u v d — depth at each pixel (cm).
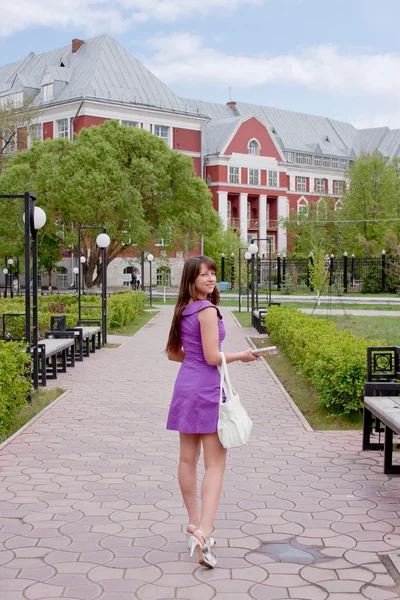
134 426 661
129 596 306
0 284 5194
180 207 3712
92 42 5375
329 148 7412
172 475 493
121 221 3553
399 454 553
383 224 4884
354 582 320
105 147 3391
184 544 366
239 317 2292
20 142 4481
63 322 1184
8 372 640
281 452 560
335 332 945
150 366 1120
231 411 348
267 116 7088
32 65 5766
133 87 5147
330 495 448
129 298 2034
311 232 5406
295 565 339
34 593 309
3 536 376
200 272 369
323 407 723
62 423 675
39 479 483
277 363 1127
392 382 618
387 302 3148
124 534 379
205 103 6662
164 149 3653
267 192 6241
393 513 414
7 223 3359
